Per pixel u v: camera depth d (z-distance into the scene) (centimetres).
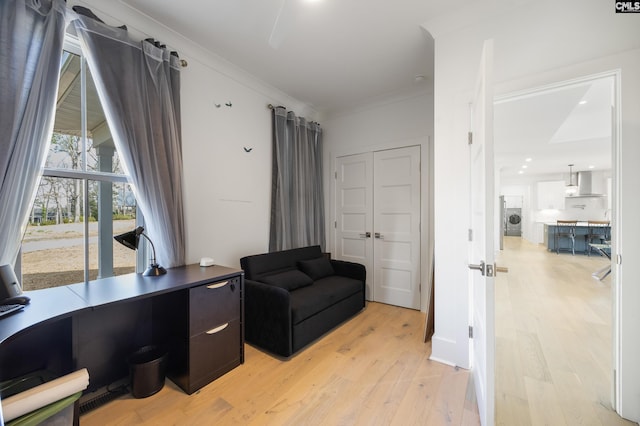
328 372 202
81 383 114
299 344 231
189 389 178
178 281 183
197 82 249
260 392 180
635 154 150
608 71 159
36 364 159
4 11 142
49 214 175
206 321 189
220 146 270
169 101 215
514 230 1029
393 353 230
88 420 155
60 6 161
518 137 454
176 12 203
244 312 238
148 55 202
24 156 149
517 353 229
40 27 154
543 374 199
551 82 175
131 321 199
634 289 150
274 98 334
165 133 214
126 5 195
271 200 328
